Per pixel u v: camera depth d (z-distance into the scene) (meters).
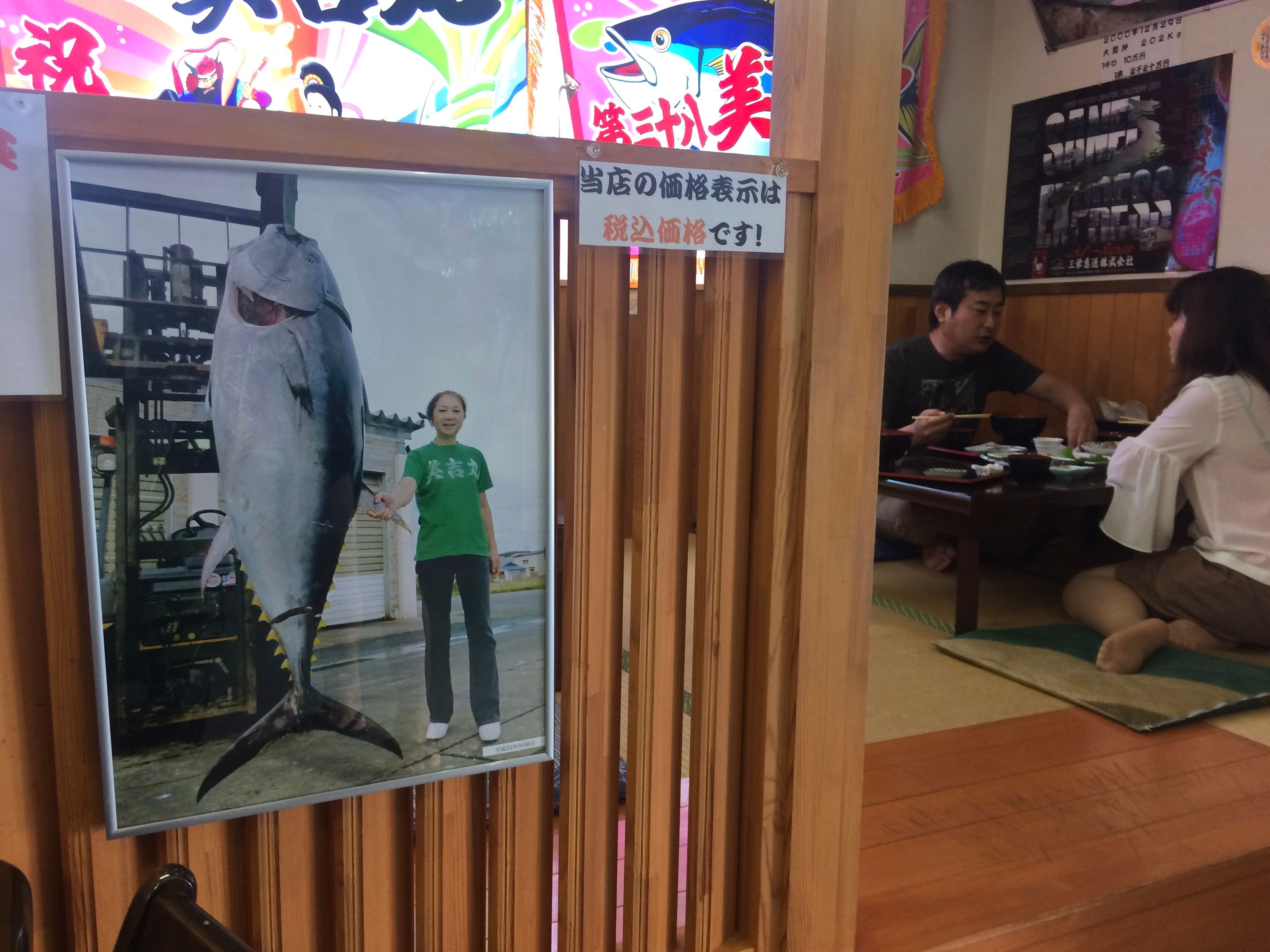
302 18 2.97
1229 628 2.48
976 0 4.24
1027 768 1.84
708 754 1.10
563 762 1.01
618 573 1.01
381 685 0.89
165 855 0.85
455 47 3.16
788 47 1.05
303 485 0.83
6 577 0.77
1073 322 4.02
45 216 0.72
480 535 0.90
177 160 0.74
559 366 0.97
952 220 4.38
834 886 1.16
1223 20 3.36
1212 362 2.59
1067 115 3.98
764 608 1.08
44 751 0.81
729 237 0.97
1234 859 1.52
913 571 3.43
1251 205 3.30
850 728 1.13
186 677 0.81
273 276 0.79
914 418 3.58
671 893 1.13
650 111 3.49
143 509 0.78
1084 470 2.82
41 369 0.73
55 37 2.77
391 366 0.84
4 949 0.52
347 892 0.92
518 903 1.01
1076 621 2.80
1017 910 1.36
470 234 0.85
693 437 1.07
